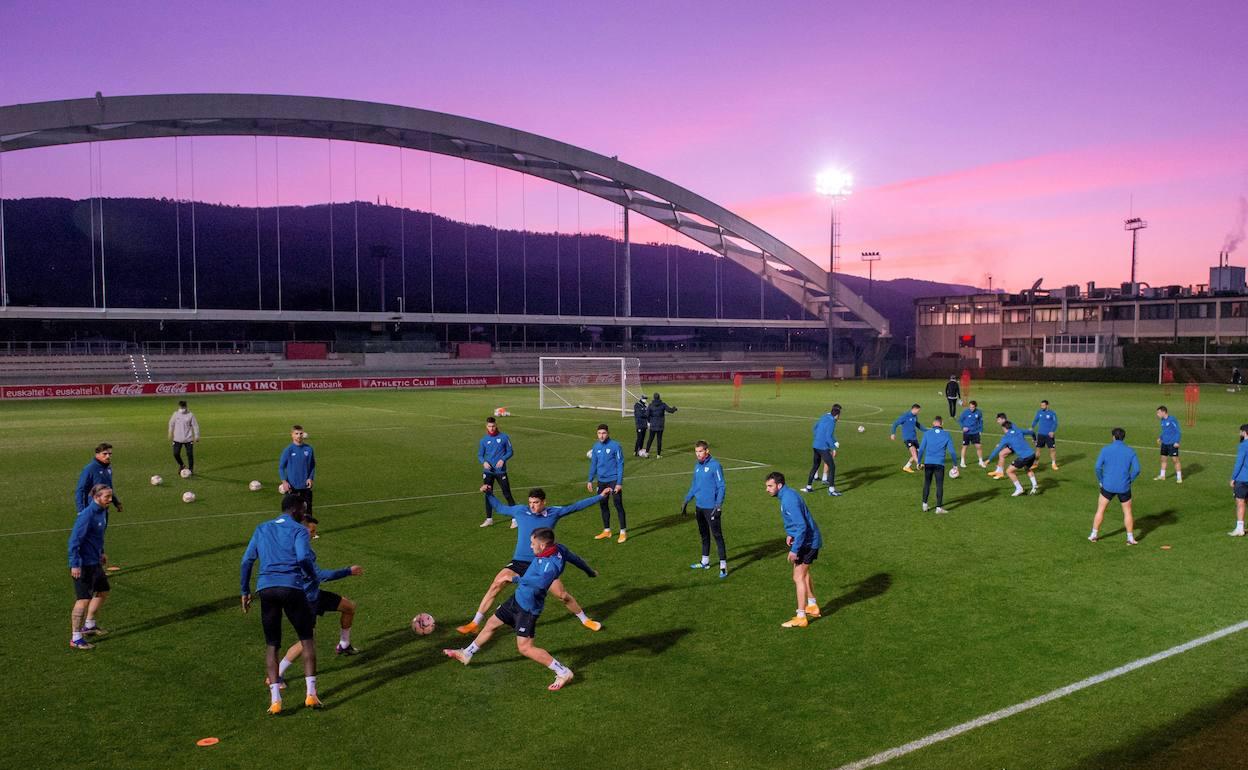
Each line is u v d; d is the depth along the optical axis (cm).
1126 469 1262
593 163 7938
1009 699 720
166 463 2256
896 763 612
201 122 6669
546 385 7038
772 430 3081
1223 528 1391
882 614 952
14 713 702
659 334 11456
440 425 3334
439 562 1193
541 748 638
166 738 657
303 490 1386
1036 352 8381
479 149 7762
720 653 834
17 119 5809
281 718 693
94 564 870
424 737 657
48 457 2400
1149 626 905
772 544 1291
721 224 8775
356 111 6856
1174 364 7025
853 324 9769
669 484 1877
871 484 1841
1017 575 1109
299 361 7112
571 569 1150
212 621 941
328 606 801
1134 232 8162
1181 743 639
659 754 628
